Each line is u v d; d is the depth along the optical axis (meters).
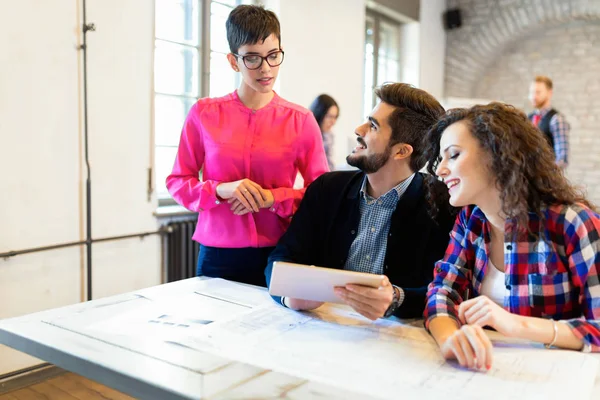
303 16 4.17
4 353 2.44
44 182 2.50
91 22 2.63
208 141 1.75
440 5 6.46
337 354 1.05
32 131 2.43
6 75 2.32
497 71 6.59
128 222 2.90
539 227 1.16
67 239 2.61
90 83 2.65
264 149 1.74
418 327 1.24
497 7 6.28
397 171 1.46
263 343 1.11
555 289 1.16
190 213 3.26
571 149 6.21
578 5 5.77
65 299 2.62
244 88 1.73
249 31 1.54
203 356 1.02
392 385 0.90
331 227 1.56
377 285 1.15
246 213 1.75
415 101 1.39
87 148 2.66
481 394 0.87
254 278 1.81
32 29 2.40
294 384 0.89
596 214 1.15
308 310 1.34
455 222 1.39
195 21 3.61
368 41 5.44
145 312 1.31
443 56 6.63
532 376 0.94
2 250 2.36
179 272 3.16
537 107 4.78
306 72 4.25
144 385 0.91
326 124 3.59
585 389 0.89
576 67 6.11
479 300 1.13
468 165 1.14
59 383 2.54
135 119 2.90
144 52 2.92
